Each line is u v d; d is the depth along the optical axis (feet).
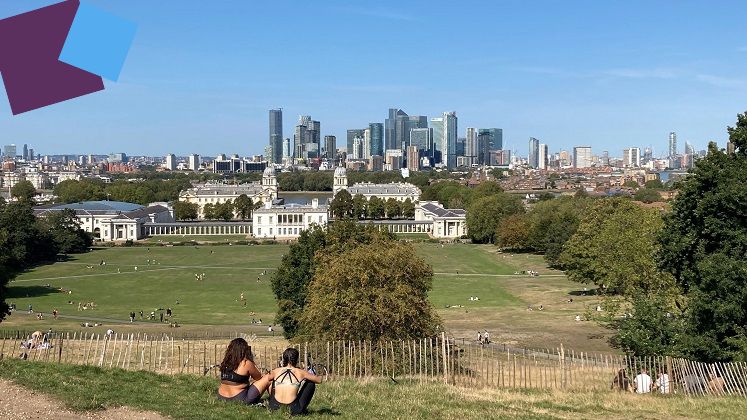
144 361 210.59
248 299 563.89
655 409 151.43
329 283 264.52
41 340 224.74
